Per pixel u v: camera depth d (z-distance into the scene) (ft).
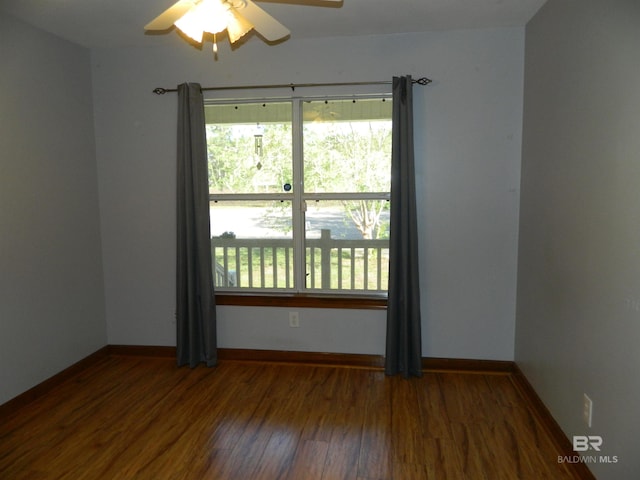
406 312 9.95
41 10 8.30
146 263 11.25
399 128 9.64
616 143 5.53
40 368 9.33
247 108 10.68
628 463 5.26
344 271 10.83
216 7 5.40
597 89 6.06
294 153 10.56
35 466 6.98
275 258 11.06
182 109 10.24
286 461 7.10
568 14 7.07
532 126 8.89
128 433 7.92
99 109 10.94
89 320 10.85
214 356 10.85
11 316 8.60
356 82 10.08
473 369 10.41
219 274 11.32
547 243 8.00
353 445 7.51
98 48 10.69
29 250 9.01
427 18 8.95
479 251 10.07
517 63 9.51
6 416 8.46
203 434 7.88
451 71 9.75
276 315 10.97
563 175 7.25
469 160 9.89
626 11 5.29
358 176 10.48
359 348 10.77
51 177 9.58
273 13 8.66
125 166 11.03
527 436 7.72
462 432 7.86
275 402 9.03
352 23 9.20
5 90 8.39
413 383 9.84
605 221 5.82
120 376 10.32
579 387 6.64
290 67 10.27
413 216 9.72
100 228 11.27
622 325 5.41
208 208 10.60
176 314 10.89
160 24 6.00
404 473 6.78
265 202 10.91
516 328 9.99
